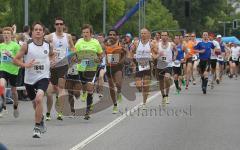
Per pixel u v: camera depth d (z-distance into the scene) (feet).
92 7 325.62
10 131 82.23
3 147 40.65
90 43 98.32
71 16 296.92
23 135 78.59
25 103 123.13
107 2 388.37
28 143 71.92
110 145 70.44
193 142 73.31
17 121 93.66
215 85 184.96
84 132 81.41
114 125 88.84
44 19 295.48
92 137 76.84
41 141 73.51
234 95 145.69
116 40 105.81
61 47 95.35
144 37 109.60
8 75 97.40
